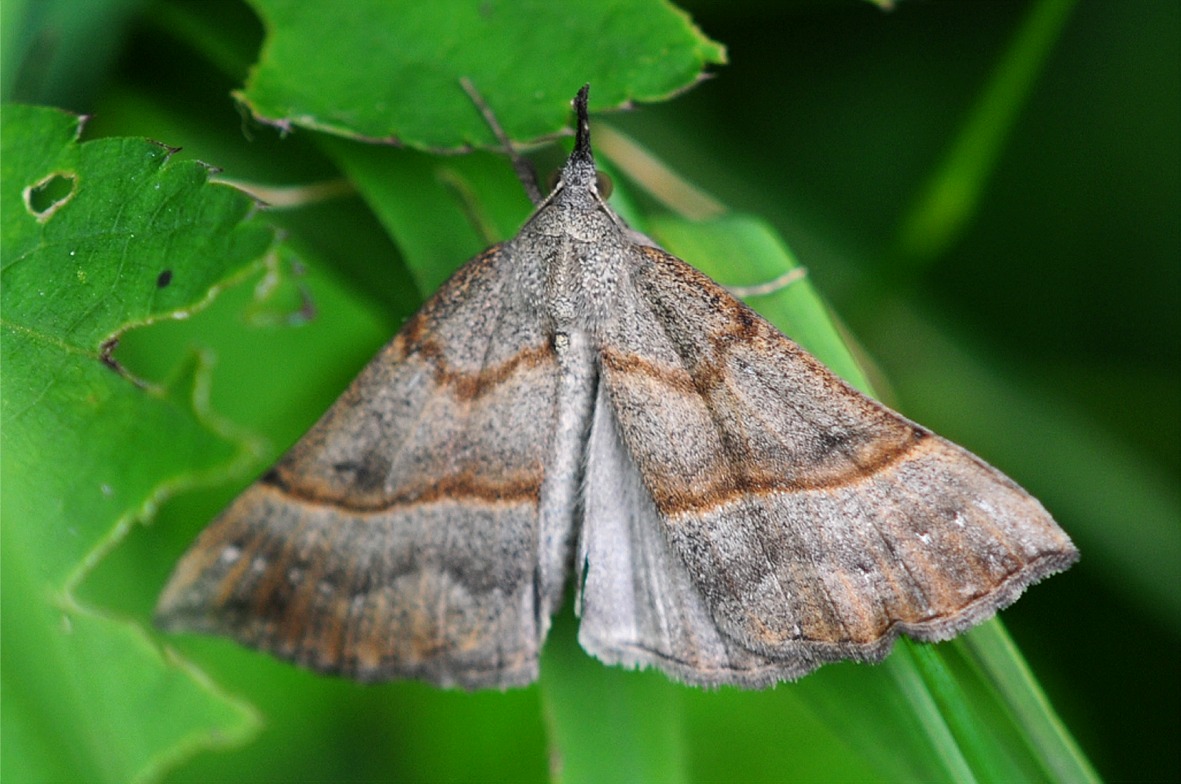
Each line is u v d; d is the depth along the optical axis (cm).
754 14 14
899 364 14
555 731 12
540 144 13
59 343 12
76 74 12
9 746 11
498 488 12
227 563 12
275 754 13
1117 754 13
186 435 12
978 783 12
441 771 13
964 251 14
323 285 13
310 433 12
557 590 12
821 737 13
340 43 12
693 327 12
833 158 14
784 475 12
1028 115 14
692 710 13
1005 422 13
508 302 12
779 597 12
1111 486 13
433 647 12
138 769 12
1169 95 14
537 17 12
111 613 12
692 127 14
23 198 12
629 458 12
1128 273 14
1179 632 13
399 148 13
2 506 11
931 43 14
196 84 13
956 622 12
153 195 12
